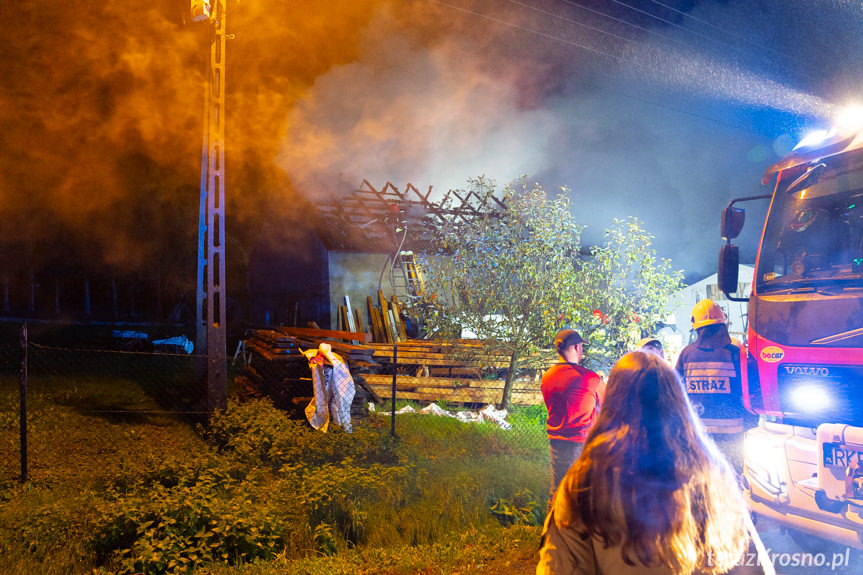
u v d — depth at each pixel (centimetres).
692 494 179
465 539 593
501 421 1166
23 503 623
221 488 666
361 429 958
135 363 1814
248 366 1507
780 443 486
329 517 613
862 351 450
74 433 976
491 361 1347
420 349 1397
